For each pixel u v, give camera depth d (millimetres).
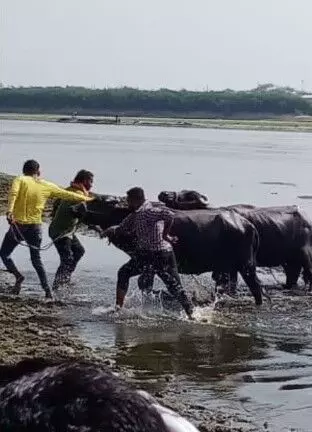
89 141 84500
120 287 12312
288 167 51156
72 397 1645
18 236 13117
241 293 14156
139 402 1663
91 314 12086
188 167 49344
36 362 1804
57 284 13797
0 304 12539
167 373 9148
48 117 192500
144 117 198750
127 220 12188
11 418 1630
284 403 8203
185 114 198375
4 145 70250
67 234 13727
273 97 193875
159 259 12102
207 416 7691
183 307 12078
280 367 9539
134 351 10094
